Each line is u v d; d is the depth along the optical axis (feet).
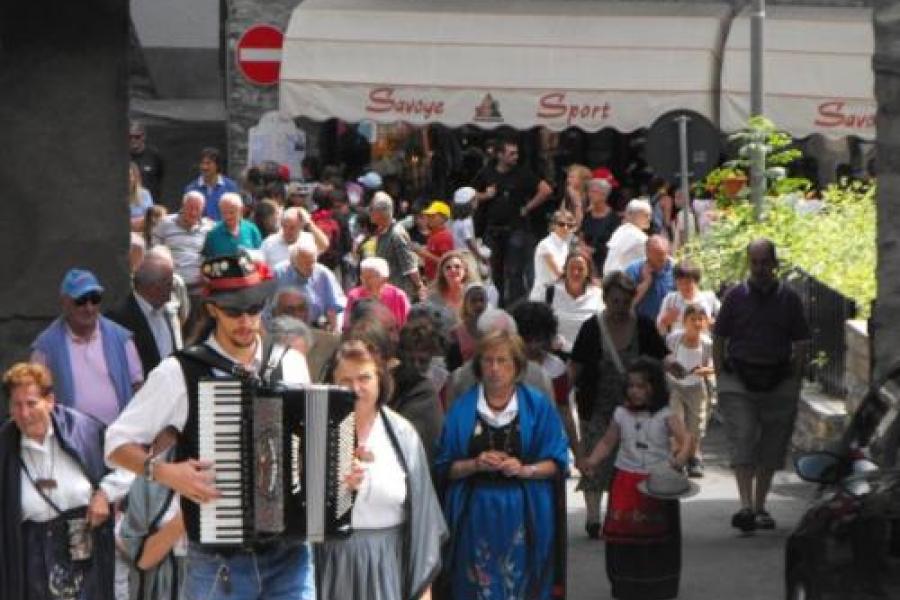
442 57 130.62
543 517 47.09
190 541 36.94
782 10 133.80
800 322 65.46
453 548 47.06
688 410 73.31
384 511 42.32
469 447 46.93
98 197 61.52
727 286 86.69
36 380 45.91
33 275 61.26
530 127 131.13
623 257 86.17
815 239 86.38
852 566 40.24
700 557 62.23
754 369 65.31
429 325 48.06
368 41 130.11
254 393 36.40
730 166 95.71
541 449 47.11
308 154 133.39
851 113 129.39
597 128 130.93
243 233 86.89
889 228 56.75
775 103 129.39
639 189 130.82
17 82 61.05
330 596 42.22
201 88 147.74
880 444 42.78
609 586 58.70
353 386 41.96
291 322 44.11
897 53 56.34
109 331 51.85
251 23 132.57
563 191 130.41
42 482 45.98
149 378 36.70
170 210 138.00
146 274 55.06
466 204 104.47
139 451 36.65
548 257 88.79
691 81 130.31
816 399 77.20
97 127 61.41
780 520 68.03
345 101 129.59
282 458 36.35
